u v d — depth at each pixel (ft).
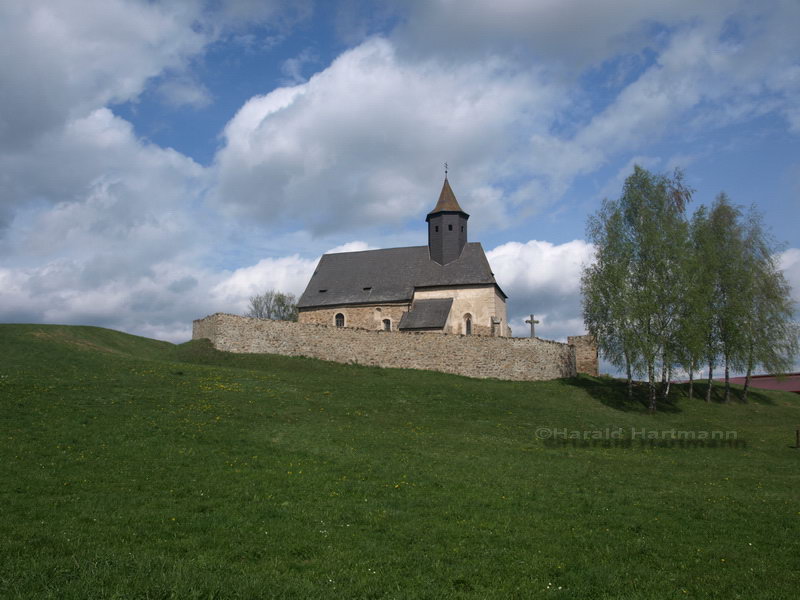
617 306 130.52
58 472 54.95
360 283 187.32
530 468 70.59
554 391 134.21
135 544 37.55
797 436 98.99
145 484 53.01
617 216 138.82
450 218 188.65
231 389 100.17
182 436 71.31
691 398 141.90
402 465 66.49
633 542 43.60
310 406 95.50
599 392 137.80
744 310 138.51
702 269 135.23
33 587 28.76
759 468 80.74
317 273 195.72
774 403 146.61
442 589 33.35
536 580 35.58
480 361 144.87
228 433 74.64
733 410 135.23
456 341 145.59
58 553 34.47
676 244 132.57
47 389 86.53
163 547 37.32
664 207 139.33
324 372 133.69
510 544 42.09
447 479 61.62
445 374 142.41
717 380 174.70
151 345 149.07
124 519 42.57
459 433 90.68
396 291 181.06
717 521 50.19
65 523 40.83
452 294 178.60
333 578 33.94
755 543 44.47
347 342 144.97
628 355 130.62
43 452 60.80
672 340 131.75
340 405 98.99
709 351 141.08
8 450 60.54
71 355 114.73
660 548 42.52
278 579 32.73
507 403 116.37
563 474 68.44
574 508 52.85
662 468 76.95
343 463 65.41
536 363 147.74
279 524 43.75
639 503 55.52
